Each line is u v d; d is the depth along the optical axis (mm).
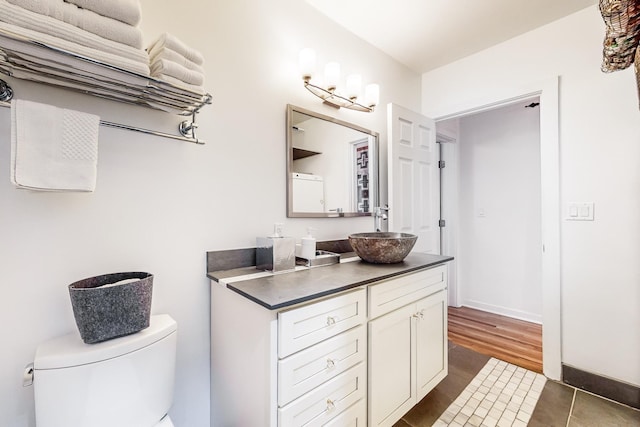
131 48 904
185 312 1259
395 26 1957
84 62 839
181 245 1248
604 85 1723
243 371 1066
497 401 1648
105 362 852
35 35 752
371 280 1227
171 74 994
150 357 945
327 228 1876
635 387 1606
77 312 865
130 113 1125
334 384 1088
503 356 2172
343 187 1954
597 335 1733
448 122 3223
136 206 1135
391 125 2088
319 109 1815
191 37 1276
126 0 885
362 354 1207
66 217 993
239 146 1435
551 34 1916
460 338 2490
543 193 1921
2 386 893
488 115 3203
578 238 1800
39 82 928
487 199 3203
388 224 2113
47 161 817
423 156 2416
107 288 882
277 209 1592
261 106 1523
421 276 1549
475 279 3285
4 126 896
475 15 1844
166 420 991
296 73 1688
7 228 900
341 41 1942
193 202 1281
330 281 1172
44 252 955
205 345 1316
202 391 1311
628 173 1647
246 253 1446
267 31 1554
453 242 3348
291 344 953
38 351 840
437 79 2518
